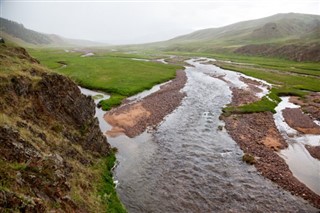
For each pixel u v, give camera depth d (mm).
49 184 16828
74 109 28359
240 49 191375
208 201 23953
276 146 36281
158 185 26125
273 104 57188
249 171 29375
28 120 22156
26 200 13727
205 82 81500
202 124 44125
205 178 27656
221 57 171625
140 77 80312
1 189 13102
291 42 173750
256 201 24250
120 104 54156
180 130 41250
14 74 24812
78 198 18672
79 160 24141
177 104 55656
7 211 12367
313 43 148875
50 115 25266
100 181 24156
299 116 50719
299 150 35906
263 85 79062
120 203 22469
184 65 125562
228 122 45062
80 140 26844
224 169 29625
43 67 32250
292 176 28625
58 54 148000
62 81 28562
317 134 42125
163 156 32406
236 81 84812
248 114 49906
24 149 17688
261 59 156625
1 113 19859
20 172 15711
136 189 25344
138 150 33969
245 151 34188
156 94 62969
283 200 24562
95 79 74625
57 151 21781
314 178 28891
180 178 27500
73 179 20312
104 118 45719
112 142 36094
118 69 93688
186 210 22688
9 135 17609
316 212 23125
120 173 28078
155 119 45844
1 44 35844
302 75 100125
